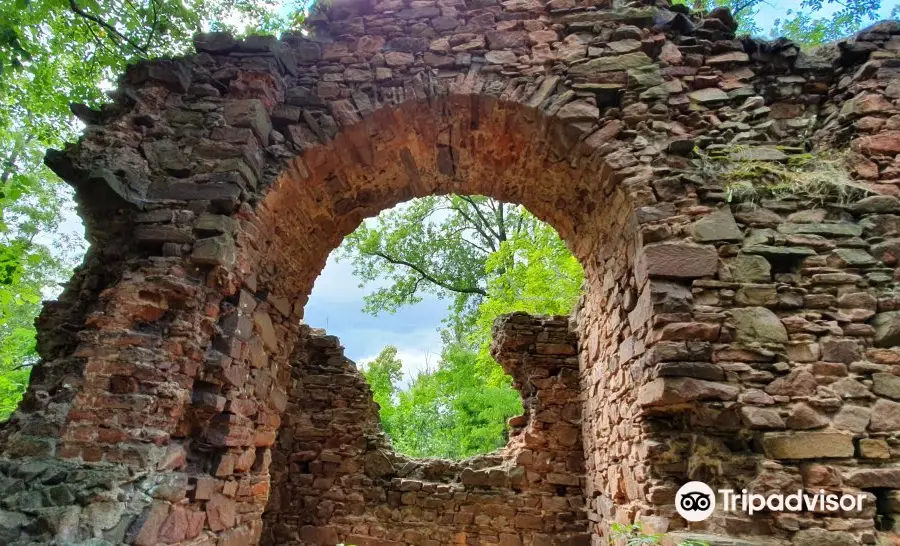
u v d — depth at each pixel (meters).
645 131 4.16
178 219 3.79
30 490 2.80
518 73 4.41
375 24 4.76
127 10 5.37
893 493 3.11
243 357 3.98
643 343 3.88
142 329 3.45
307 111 4.43
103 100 5.63
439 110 4.50
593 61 4.39
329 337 8.03
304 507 7.26
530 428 7.09
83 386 3.18
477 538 6.85
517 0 4.70
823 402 3.31
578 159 4.44
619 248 4.52
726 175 3.94
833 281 3.59
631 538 3.08
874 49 4.27
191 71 4.33
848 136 4.11
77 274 3.92
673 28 4.55
